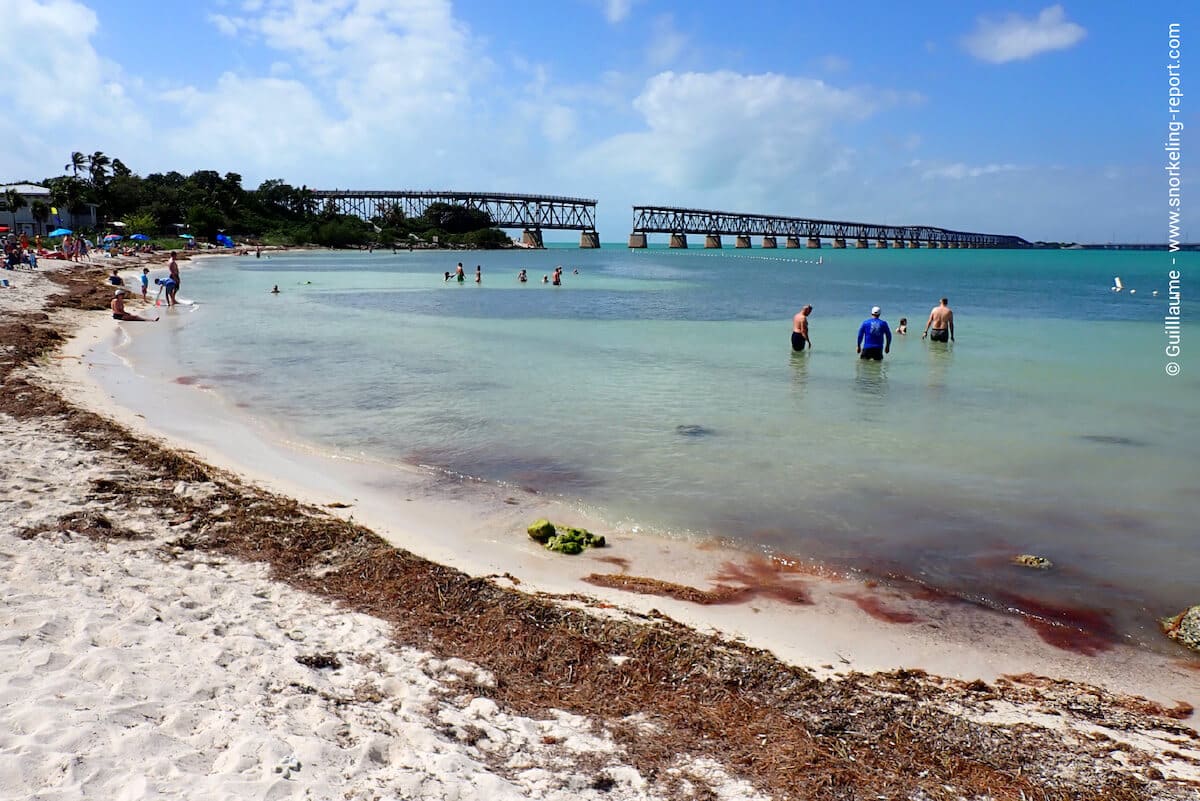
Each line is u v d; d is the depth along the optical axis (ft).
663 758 16.40
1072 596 25.09
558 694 19.13
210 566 25.16
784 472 37.27
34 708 14.88
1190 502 33.42
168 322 95.45
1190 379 62.39
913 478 36.52
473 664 20.21
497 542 28.89
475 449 40.81
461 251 532.73
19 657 17.10
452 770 14.92
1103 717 18.78
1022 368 67.97
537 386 57.93
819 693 19.11
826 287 200.64
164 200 419.95
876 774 16.10
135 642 18.72
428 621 22.52
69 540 25.35
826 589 25.50
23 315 82.53
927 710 18.53
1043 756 16.93
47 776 12.85
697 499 33.55
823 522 31.07
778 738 17.25
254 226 473.26
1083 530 30.37
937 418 48.55
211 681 17.29
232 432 43.24
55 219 313.53
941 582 26.04
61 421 40.42
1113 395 56.24
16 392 46.11
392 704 17.70
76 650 17.81
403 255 440.86
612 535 29.73
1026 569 26.99
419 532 29.68
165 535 27.22
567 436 43.52
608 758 16.25
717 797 15.01
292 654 19.44
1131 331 98.12
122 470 33.35
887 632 22.81
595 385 58.54
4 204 300.81
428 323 101.04
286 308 118.52
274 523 28.84
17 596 20.40
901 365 69.41
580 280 221.66
